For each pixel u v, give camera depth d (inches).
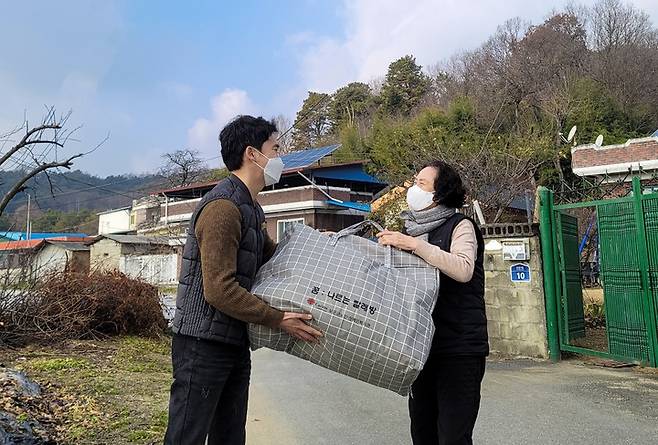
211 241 82.5
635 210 224.1
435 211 102.4
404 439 146.8
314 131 1900.8
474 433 150.7
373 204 772.6
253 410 180.1
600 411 171.5
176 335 88.0
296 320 84.8
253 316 82.5
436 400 99.7
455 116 921.5
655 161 573.0
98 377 223.9
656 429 153.1
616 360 233.5
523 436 148.1
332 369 88.5
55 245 917.8
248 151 93.9
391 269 93.4
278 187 1046.4
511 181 518.0
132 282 362.3
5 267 319.9
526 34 1352.1
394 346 83.4
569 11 1381.6
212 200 86.3
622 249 229.5
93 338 325.7
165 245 941.8
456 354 94.1
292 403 187.3
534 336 266.2
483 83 1245.7
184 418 84.4
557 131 821.9
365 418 166.4
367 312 84.7
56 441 139.7
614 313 232.8
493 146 653.9
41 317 297.7
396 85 1596.9
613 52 1170.6
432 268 94.0
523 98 1055.6
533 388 203.2
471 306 97.0
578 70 1151.6
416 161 619.8
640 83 1069.1
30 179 342.6
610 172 602.9
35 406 165.2
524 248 270.2
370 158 916.6
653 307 216.4
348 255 91.7
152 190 1589.6
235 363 90.6
